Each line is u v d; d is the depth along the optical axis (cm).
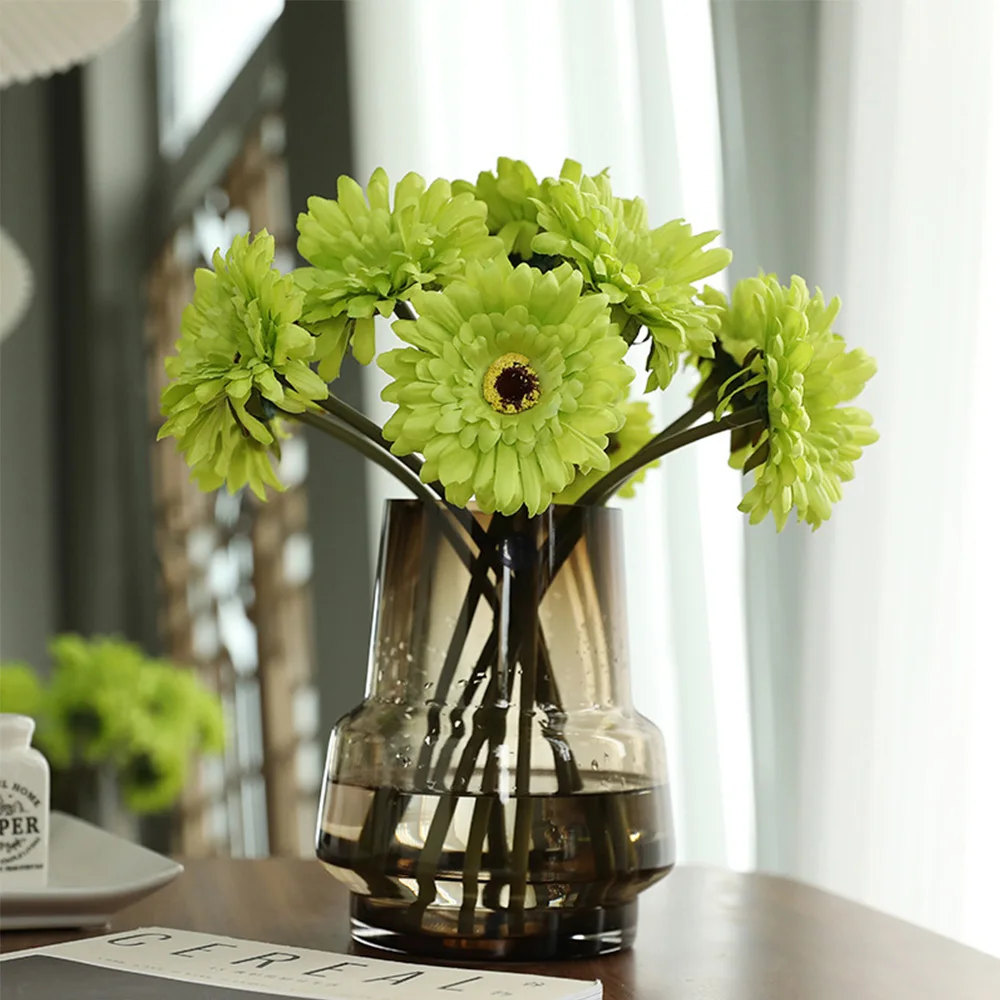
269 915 81
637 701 137
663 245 70
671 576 128
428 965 66
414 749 68
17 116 305
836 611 112
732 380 68
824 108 114
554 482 60
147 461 301
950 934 101
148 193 301
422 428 61
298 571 231
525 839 67
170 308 293
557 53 146
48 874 87
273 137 230
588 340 61
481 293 63
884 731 107
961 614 101
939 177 102
